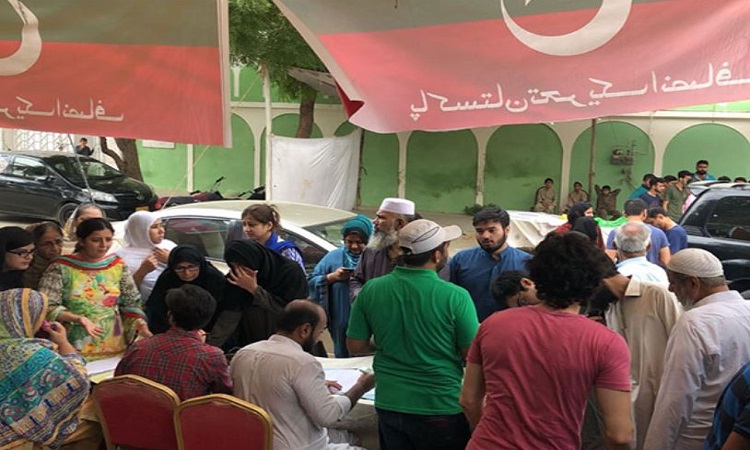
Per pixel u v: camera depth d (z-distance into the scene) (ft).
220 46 11.64
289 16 11.26
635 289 12.49
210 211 27.96
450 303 11.53
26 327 11.82
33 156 56.59
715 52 9.30
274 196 59.93
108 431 12.82
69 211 54.80
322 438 12.17
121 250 18.98
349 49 11.17
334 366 14.92
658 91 9.58
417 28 10.71
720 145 62.90
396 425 11.75
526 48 10.18
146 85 12.28
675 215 47.14
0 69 13.01
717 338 10.89
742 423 7.52
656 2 9.43
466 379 9.93
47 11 12.40
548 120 10.21
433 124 10.87
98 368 14.53
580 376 8.82
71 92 12.75
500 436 9.04
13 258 15.30
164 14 11.76
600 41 9.78
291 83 58.03
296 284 15.39
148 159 81.35
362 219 19.56
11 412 11.39
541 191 65.92
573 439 8.93
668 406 11.05
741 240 29.14
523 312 9.42
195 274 15.48
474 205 71.00
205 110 12.00
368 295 12.09
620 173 65.98
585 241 9.27
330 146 59.36
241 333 15.26
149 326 16.02
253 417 11.36
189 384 12.28
